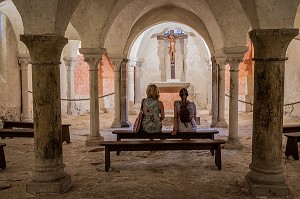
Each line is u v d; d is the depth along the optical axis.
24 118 13.44
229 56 8.62
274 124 5.09
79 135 10.86
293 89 15.25
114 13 9.17
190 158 7.63
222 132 11.28
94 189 5.52
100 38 8.83
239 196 5.14
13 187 5.60
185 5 12.06
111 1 8.66
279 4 4.85
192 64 19.61
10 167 6.88
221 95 12.26
